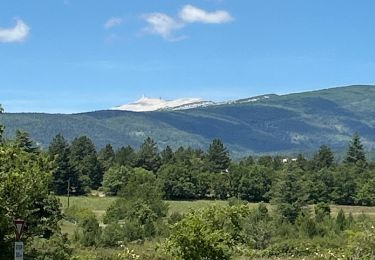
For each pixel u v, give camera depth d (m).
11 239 21.41
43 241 27.47
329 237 69.19
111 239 67.56
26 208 21.73
